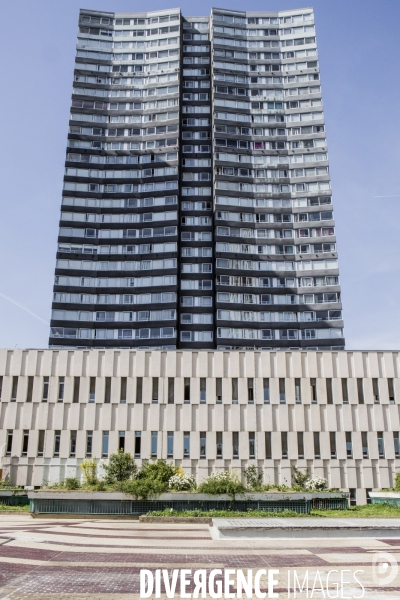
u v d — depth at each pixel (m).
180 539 18.56
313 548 16.28
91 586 11.43
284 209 74.00
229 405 43.22
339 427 42.84
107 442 42.19
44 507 27.28
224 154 76.00
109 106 78.00
